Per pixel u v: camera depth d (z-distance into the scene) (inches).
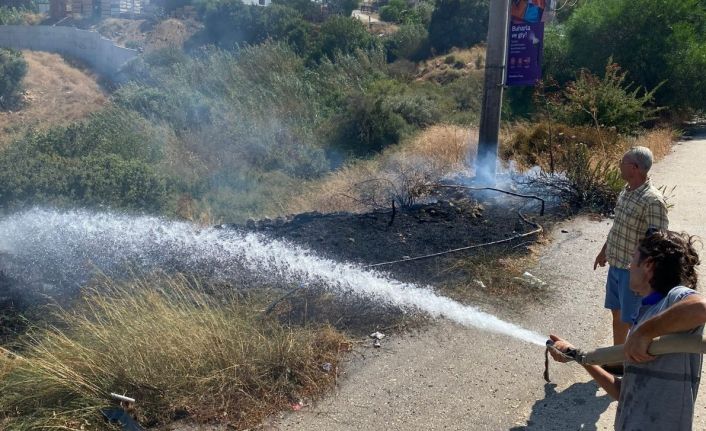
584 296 241.1
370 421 162.2
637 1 863.1
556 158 456.8
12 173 401.1
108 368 172.2
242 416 163.5
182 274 239.0
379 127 896.9
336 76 1302.9
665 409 98.6
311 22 2028.8
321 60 1439.5
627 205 169.6
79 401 164.6
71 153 617.9
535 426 159.3
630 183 171.5
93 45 1791.3
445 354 194.9
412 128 931.3
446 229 316.5
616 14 877.2
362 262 267.1
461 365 188.5
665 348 95.8
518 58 404.8
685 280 103.0
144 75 1384.1
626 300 168.7
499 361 191.0
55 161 449.7
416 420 162.6
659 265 103.3
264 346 183.3
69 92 1507.1
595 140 530.6
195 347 178.1
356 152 879.7
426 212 346.6
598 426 158.2
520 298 237.8
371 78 1342.3
